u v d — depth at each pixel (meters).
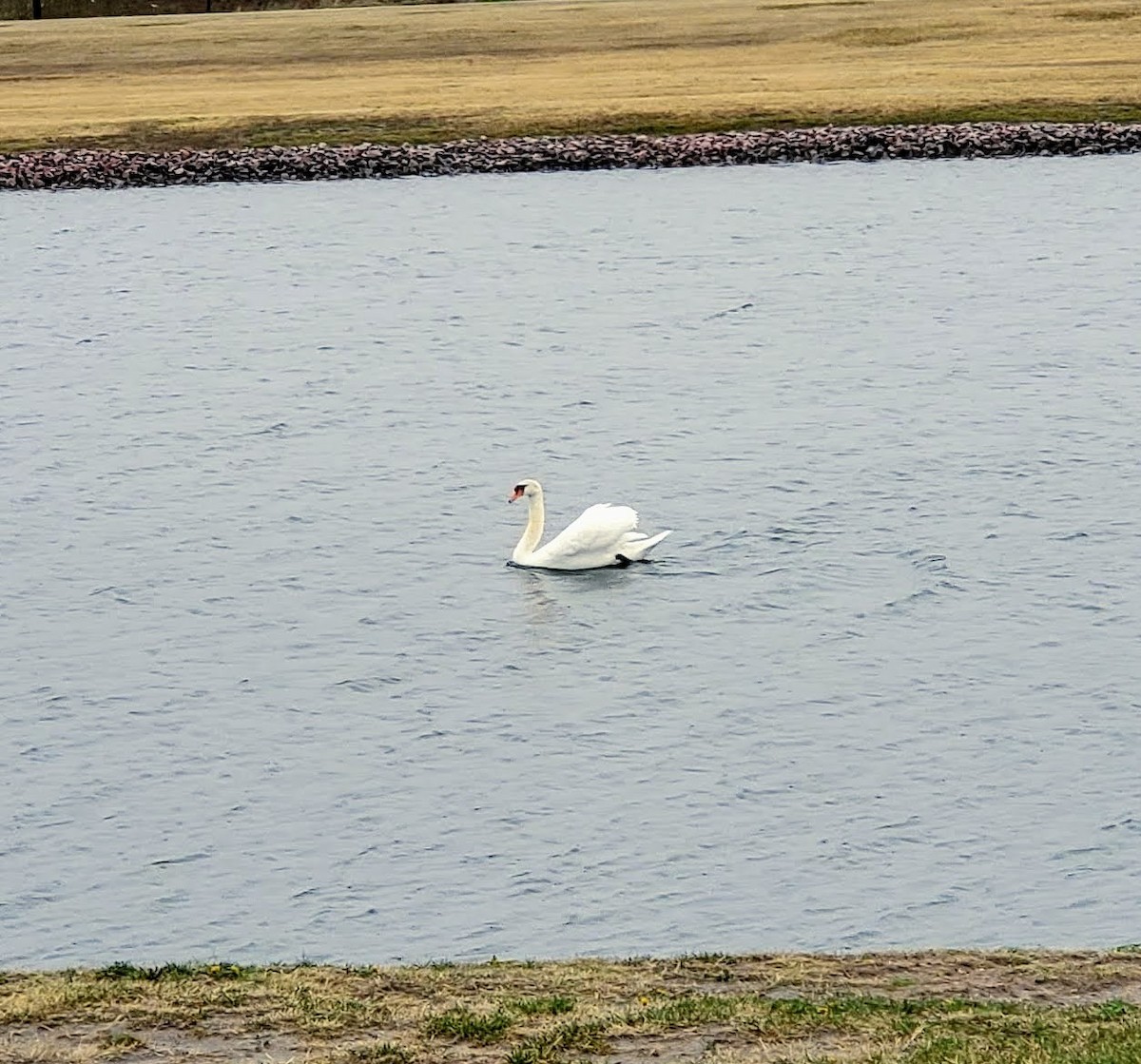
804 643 24.28
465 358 40.56
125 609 26.02
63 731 21.89
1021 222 53.50
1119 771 20.27
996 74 75.44
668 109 70.12
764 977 13.68
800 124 68.06
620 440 33.94
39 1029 12.65
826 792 19.86
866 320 42.91
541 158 64.94
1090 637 24.28
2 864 18.52
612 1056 12.02
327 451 33.69
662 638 24.53
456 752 21.09
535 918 17.19
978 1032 12.24
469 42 92.44
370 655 24.17
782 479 31.27
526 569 27.42
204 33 99.06
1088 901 17.31
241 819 19.47
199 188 63.16
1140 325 41.69
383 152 65.62
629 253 51.25
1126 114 67.62
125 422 35.75
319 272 49.88
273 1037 12.48
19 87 82.44
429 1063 12.01
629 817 19.36
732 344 41.16
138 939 16.95
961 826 18.98
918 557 27.34
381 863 18.41
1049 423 34.22
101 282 48.88
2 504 30.70
